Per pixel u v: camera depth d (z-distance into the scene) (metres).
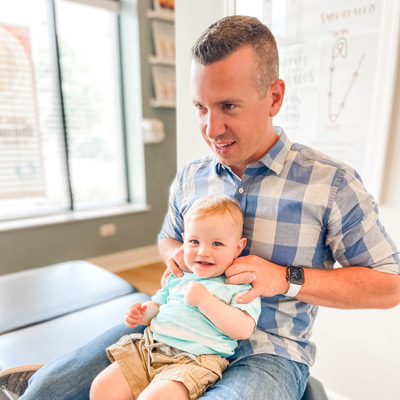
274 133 0.87
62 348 1.18
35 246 2.73
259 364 0.77
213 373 0.75
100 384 0.81
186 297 0.79
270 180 0.85
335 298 0.79
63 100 2.92
